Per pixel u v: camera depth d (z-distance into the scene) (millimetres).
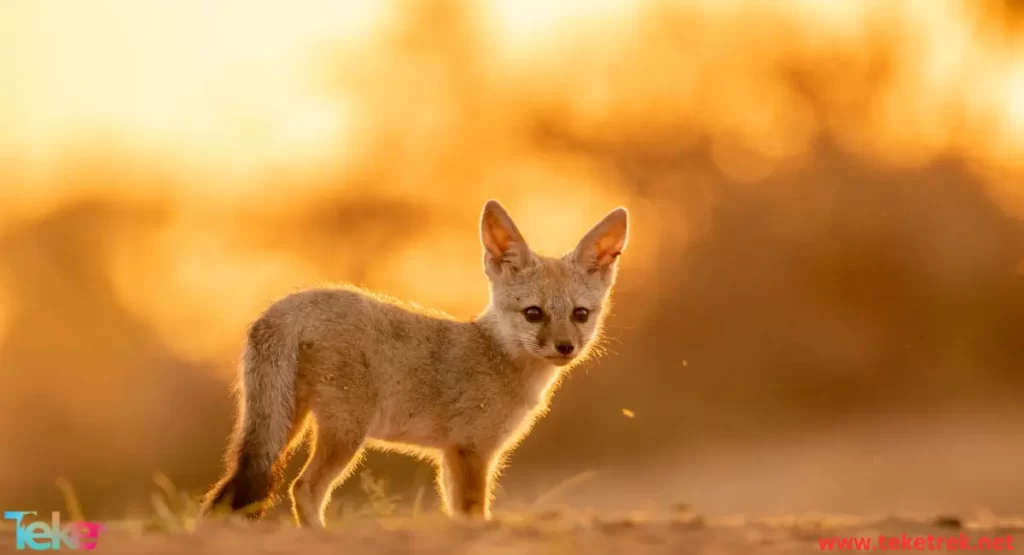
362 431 7773
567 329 8711
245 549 5453
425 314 8453
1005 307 22250
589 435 21062
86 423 21469
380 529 6141
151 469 20875
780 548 5578
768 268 22969
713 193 24406
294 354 7668
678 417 21500
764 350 22266
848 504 14438
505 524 6234
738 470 17672
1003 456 16156
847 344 22094
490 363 8406
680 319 22656
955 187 23516
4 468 20344
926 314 22328
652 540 5766
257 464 7371
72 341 22875
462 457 8242
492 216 8992
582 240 9242
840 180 23812
